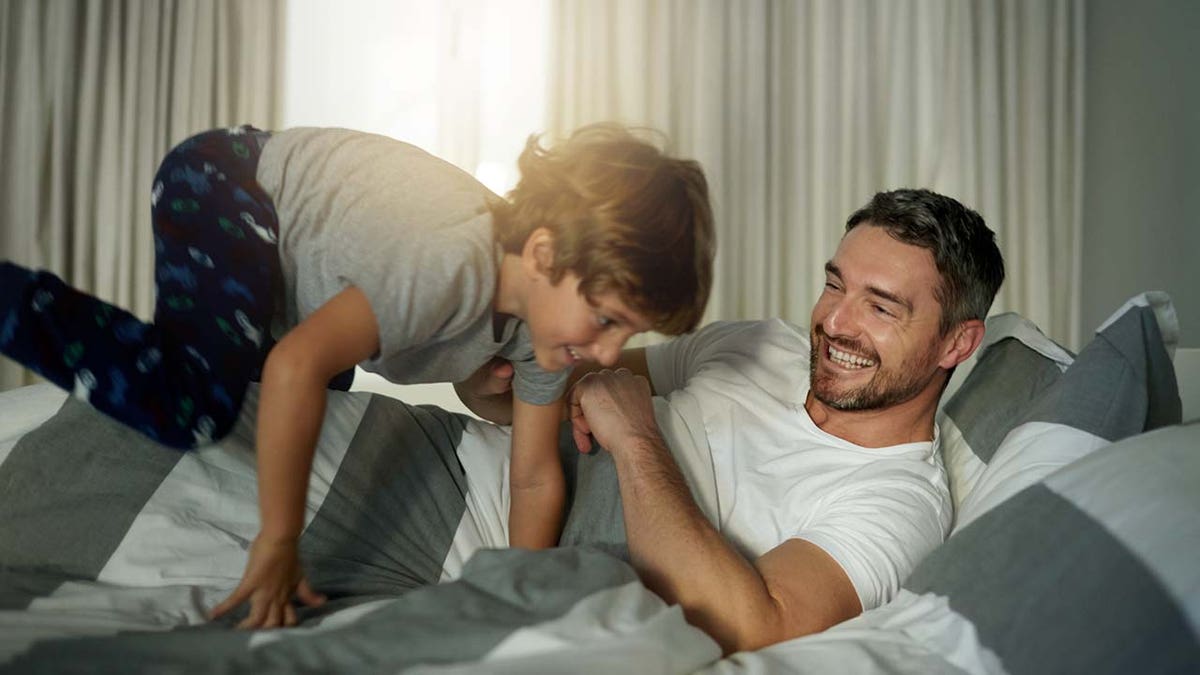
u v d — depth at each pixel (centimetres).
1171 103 359
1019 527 92
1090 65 364
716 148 352
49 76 329
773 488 124
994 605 88
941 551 99
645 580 103
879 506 114
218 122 337
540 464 120
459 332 106
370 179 111
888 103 365
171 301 104
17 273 96
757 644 97
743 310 357
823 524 113
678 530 103
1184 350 169
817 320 132
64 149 329
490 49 344
